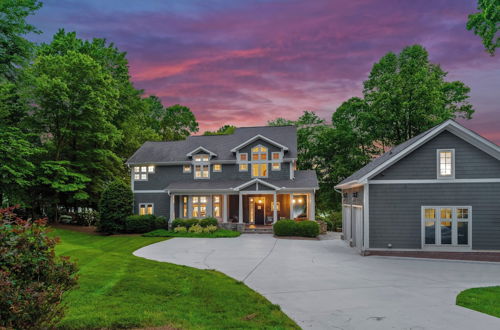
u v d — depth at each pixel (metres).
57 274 4.94
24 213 27.91
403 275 11.86
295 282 10.67
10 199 24.00
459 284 10.54
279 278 11.25
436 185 16.22
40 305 4.44
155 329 6.32
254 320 6.98
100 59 34.34
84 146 30.59
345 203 22.75
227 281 10.45
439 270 12.88
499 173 15.80
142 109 40.38
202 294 8.89
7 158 22.31
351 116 38.16
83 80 27.58
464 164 16.09
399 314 7.55
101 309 7.40
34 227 4.87
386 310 7.83
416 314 7.55
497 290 9.77
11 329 4.15
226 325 6.59
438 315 7.48
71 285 5.19
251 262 14.34
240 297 8.62
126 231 27.33
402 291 9.59
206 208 29.80
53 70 26.55
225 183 29.50
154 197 31.09
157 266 12.69
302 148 41.72
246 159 30.44
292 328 6.52
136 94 41.81
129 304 7.83
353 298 8.84
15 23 22.95
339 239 23.91
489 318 7.29
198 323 6.70
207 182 30.19
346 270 12.71
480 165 15.97
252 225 28.97
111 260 13.77
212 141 33.66
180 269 12.16
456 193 16.05
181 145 33.66
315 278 11.27
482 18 17.77
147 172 31.48
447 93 34.00
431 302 8.49
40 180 25.58
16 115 25.69
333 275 11.77
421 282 10.78
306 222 24.56
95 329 6.29
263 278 11.24
